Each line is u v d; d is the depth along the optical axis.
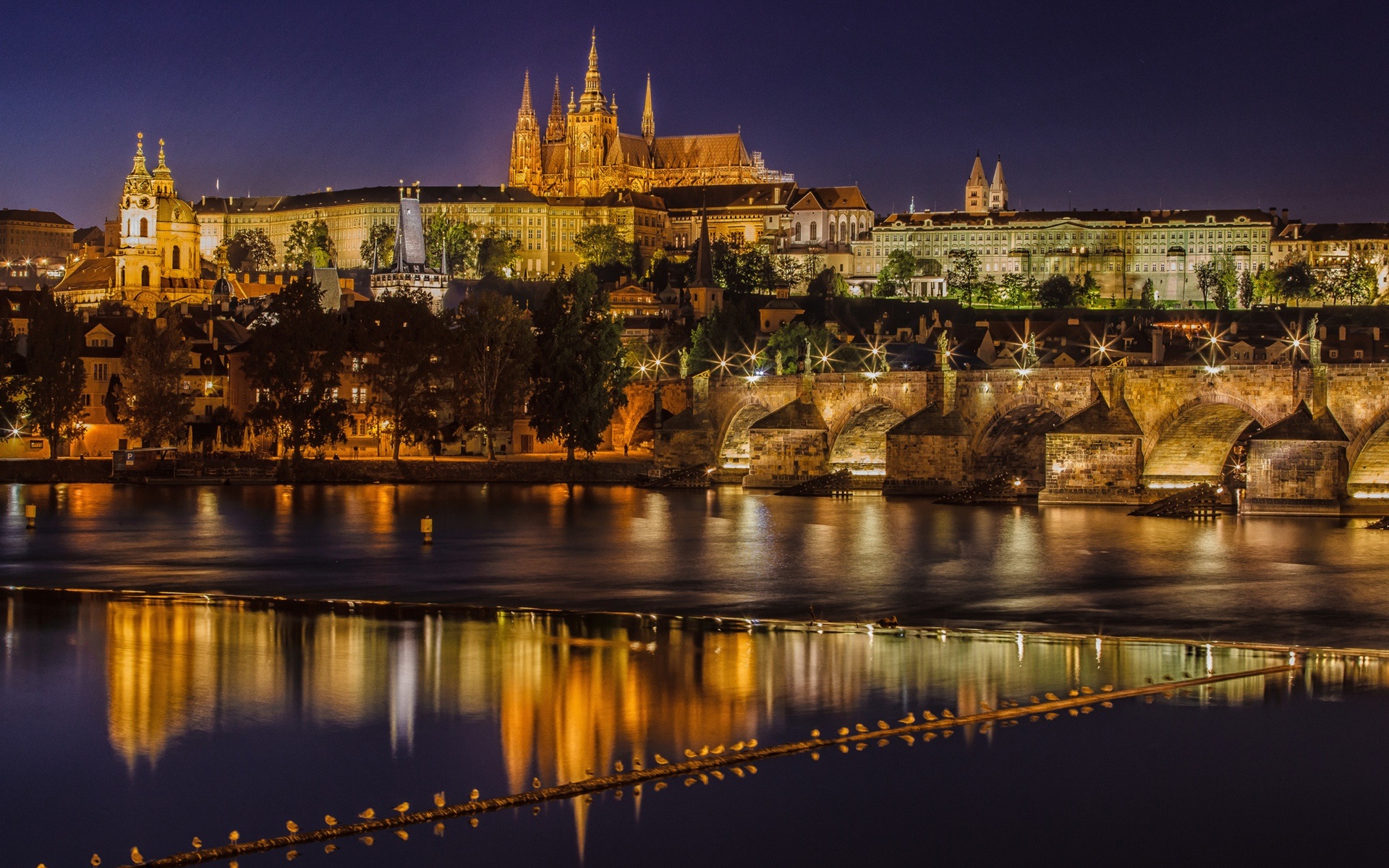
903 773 72.12
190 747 75.38
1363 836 64.50
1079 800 68.38
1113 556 142.25
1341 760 73.62
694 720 80.00
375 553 146.38
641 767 72.75
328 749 75.00
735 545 153.50
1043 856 62.53
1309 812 67.00
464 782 70.56
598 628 105.06
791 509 193.12
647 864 61.62
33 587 123.31
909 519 177.75
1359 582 124.88
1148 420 183.12
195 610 111.94
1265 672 90.56
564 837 64.44
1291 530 159.62
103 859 62.09
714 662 93.31
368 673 90.12
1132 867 61.69
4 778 70.88
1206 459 185.00
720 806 67.81
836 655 95.69
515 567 136.62
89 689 86.12
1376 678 89.00
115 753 74.38
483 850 63.16
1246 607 113.44
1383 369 164.62
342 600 117.31
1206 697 84.88
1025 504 192.00
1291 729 78.56
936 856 62.56
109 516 176.75
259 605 114.88
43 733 77.38
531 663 93.19
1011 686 87.19
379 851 62.94
